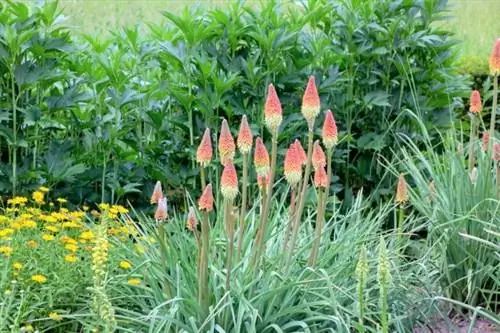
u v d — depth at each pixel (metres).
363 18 7.65
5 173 6.82
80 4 18.11
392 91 7.70
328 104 7.59
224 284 4.77
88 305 5.25
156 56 7.63
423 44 7.46
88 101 7.16
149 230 5.73
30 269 5.45
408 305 5.36
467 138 8.82
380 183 7.09
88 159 7.24
